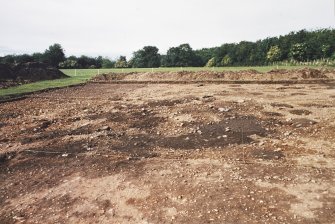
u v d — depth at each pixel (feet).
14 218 17.61
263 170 21.86
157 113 41.55
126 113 42.55
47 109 47.78
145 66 220.43
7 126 37.65
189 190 19.49
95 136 31.91
